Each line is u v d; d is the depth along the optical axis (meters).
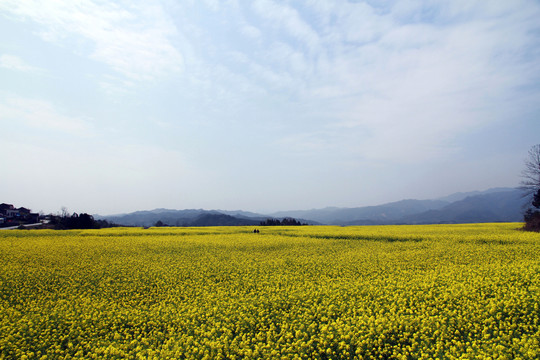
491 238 27.58
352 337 9.02
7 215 106.88
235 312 11.82
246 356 8.58
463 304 10.92
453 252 21.91
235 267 19.66
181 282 16.88
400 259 20.52
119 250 26.22
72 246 28.16
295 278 16.53
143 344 9.98
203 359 8.62
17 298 14.34
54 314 12.13
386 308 11.40
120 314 12.16
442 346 8.48
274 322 11.07
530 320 9.62
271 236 36.59
